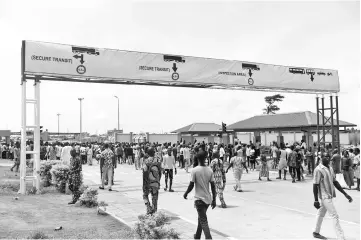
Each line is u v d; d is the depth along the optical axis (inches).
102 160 600.1
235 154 586.2
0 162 1258.6
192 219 362.0
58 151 1115.3
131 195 533.6
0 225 314.7
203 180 259.4
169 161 573.6
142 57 621.0
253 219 365.4
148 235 262.4
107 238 275.1
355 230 319.6
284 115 1512.1
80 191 434.3
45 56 540.1
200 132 2057.1
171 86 678.5
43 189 550.3
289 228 325.4
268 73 749.9
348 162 606.2
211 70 684.1
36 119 544.7
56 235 285.9
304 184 676.1
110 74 591.2
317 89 810.8
